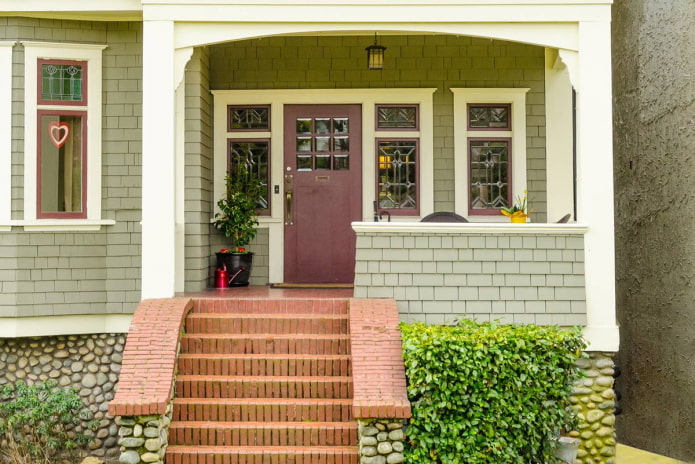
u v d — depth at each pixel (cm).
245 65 904
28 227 722
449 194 895
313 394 625
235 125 915
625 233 991
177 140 773
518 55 894
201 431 591
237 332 679
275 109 904
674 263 850
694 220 806
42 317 725
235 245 864
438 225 689
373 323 636
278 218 906
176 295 731
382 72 899
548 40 699
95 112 748
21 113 727
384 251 694
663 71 886
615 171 1033
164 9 702
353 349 611
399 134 903
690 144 819
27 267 721
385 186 909
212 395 625
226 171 903
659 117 893
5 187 721
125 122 754
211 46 903
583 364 689
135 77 757
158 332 633
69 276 733
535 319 684
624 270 993
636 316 949
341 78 902
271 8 701
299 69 902
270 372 642
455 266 691
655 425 890
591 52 691
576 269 686
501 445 578
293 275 908
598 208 688
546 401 599
